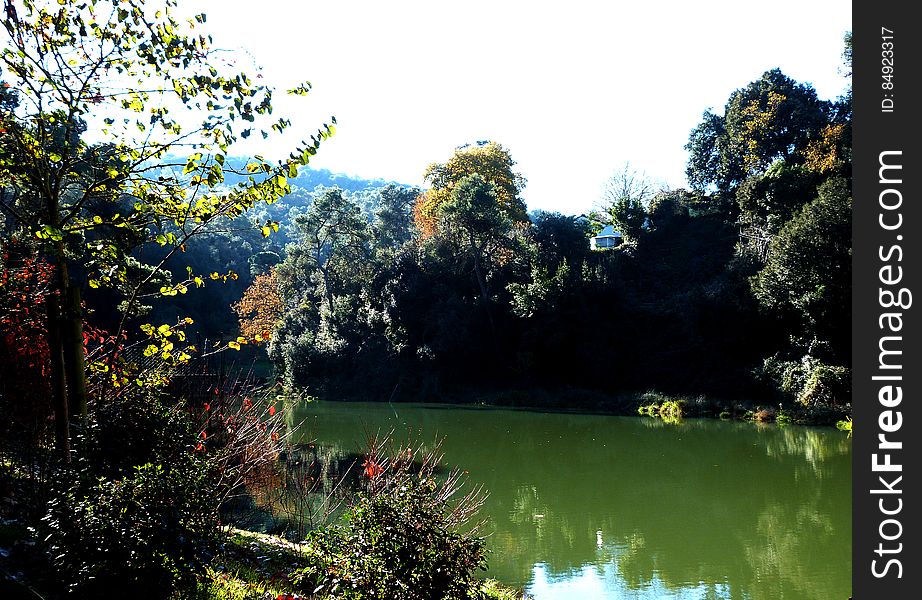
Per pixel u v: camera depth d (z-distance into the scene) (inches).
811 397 1275.8
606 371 1649.9
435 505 242.1
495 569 477.1
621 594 433.7
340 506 486.3
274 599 251.0
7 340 320.5
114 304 1288.1
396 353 1860.2
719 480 794.8
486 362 1801.2
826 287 1376.7
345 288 2181.3
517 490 743.1
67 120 274.7
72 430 266.5
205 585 240.1
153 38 277.9
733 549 535.2
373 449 496.1
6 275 333.1
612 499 707.4
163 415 258.2
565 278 1721.2
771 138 2158.0
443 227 1984.5
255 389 484.1
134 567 200.7
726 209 2192.4
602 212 2383.1
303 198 5113.2
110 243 303.3
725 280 1736.0
